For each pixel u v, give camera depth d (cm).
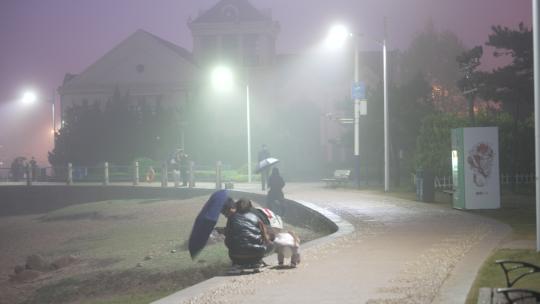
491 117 3697
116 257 2212
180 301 981
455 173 2494
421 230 1803
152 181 4959
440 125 3672
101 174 5394
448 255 1335
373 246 1515
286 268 1252
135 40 7156
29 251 2781
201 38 7344
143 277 1756
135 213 3466
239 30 7231
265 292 1034
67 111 6481
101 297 1636
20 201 4938
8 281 2053
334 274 1171
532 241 1509
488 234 1675
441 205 2669
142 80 7162
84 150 6194
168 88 7050
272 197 2628
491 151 2428
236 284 1108
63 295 1727
